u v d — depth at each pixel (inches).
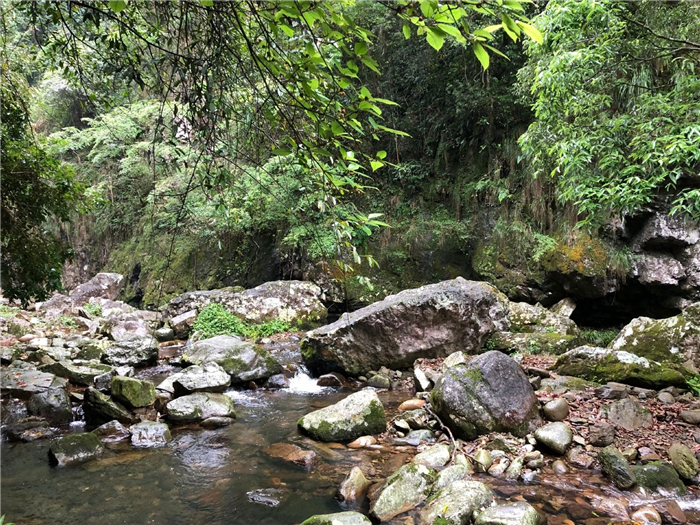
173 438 173.8
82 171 560.4
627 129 170.4
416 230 449.4
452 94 430.0
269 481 138.9
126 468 147.6
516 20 40.9
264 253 503.2
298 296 419.5
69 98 525.7
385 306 264.7
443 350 265.4
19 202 167.6
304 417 181.8
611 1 158.9
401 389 237.0
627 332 238.4
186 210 77.0
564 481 135.5
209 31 70.2
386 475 141.6
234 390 241.4
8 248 164.6
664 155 144.3
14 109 172.1
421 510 119.4
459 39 41.1
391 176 477.1
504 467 142.9
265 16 51.7
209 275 525.3
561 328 312.8
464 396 168.2
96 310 456.1
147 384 201.3
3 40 165.3
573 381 199.0
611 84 190.4
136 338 286.2
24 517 118.3
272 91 58.6
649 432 158.4
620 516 116.5
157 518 118.5
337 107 55.8
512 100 388.5
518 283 378.6
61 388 199.0
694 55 180.7
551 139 193.2
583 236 345.7
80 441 158.9
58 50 125.4
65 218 192.2
